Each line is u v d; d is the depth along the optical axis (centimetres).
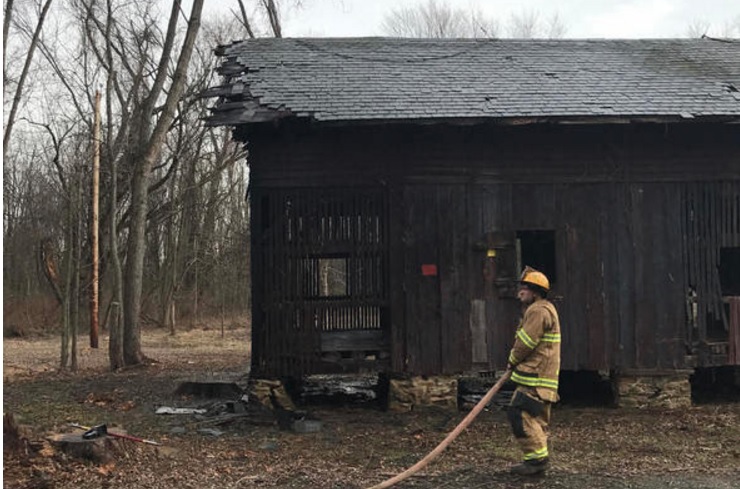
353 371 961
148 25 2288
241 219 3294
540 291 638
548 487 612
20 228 2956
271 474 651
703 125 972
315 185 968
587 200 984
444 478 640
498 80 1034
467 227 977
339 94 962
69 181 1858
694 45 1235
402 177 972
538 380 628
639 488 609
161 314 2928
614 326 977
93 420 891
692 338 986
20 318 2594
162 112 1570
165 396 1079
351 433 831
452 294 969
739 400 1019
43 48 2394
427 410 953
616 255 981
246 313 3259
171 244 2912
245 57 1102
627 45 1227
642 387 976
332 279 2236
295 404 1013
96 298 1880
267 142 969
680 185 991
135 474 628
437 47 1186
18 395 1088
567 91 988
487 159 980
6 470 580
